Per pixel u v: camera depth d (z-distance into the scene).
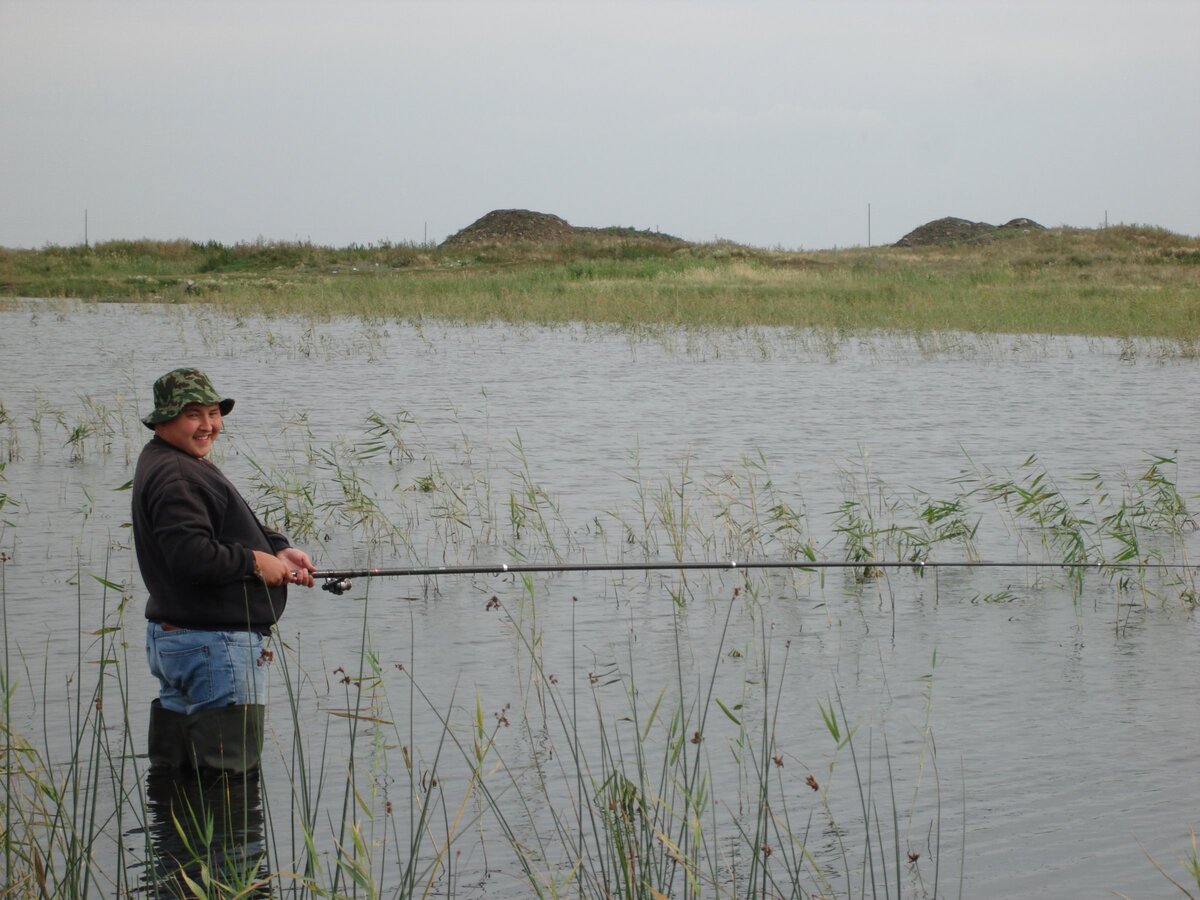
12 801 5.35
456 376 21.91
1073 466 13.80
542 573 9.47
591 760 6.06
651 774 5.91
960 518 10.41
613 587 9.12
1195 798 5.69
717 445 15.06
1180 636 8.02
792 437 15.66
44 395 18.84
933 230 87.94
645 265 53.22
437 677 7.22
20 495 11.89
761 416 17.42
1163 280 47.47
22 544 10.05
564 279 49.09
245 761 5.86
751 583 9.23
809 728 6.49
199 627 5.78
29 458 13.80
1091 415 17.59
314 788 5.76
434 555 10.09
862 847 5.25
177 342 27.45
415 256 61.44
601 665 7.45
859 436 15.74
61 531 10.49
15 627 7.96
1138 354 26.12
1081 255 59.81
